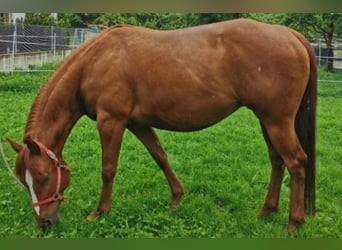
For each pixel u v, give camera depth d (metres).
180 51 4.52
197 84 4.47
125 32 4.76
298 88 4.38
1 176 6.27
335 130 9.35
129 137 8.37
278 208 5.05
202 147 7.86
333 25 18.08
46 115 4.72
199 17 17.88
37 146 4.34
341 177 6.45
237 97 4.50
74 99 4.86
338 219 5.01
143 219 4.95
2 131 8.61
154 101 4.61
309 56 4.47
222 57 4.41
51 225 4.56
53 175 4.52
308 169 4.62
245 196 5.63
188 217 5.03
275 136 4.43
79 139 8.23
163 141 8.20
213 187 5.89
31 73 14.84
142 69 4.59
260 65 4.32
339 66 20.14
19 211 5.19
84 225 4.80
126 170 6.61
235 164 6.89
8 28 17.45
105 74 4.68
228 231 4.73
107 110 4.70
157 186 5.96
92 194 5.72
